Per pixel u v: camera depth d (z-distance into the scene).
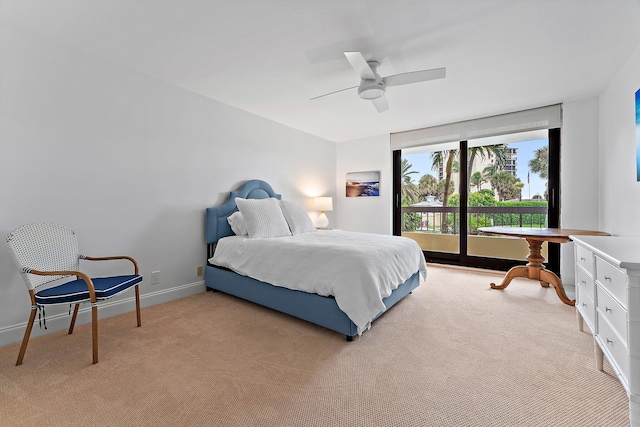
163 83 2.87
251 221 3.11
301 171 4.70
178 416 1.32
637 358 1.10
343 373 1.66
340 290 2.09
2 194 1.98
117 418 1.30
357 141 5.25
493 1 1.70
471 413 1.32
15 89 2.02
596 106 3.23
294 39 2.11
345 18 1.86
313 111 3.73
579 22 1.89
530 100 3.35
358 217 5.27
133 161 2.66
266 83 2.89
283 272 2.47
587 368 1.68
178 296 3.02
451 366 1.72
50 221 2.18
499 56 2.33
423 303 2.83
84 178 2.35
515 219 3.99
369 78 2.30
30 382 1.56
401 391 1.49
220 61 2.46
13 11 1.82
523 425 1.25
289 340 2.08
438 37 2.07
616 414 1.31
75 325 2.32
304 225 3.58
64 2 1.74
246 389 1.51
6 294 2.00
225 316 2.53
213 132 3.34
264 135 4.01
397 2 1.71
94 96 2.40
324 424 1.27
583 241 1.68
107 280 2.07
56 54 2.20
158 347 1.96
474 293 3.14
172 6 1.77
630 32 2.01
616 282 1.28
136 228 2.69
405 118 4.03
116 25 1.97
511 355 1.84
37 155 2.12
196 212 3.19
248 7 1.77
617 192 2.71
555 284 2.92
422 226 4.79
